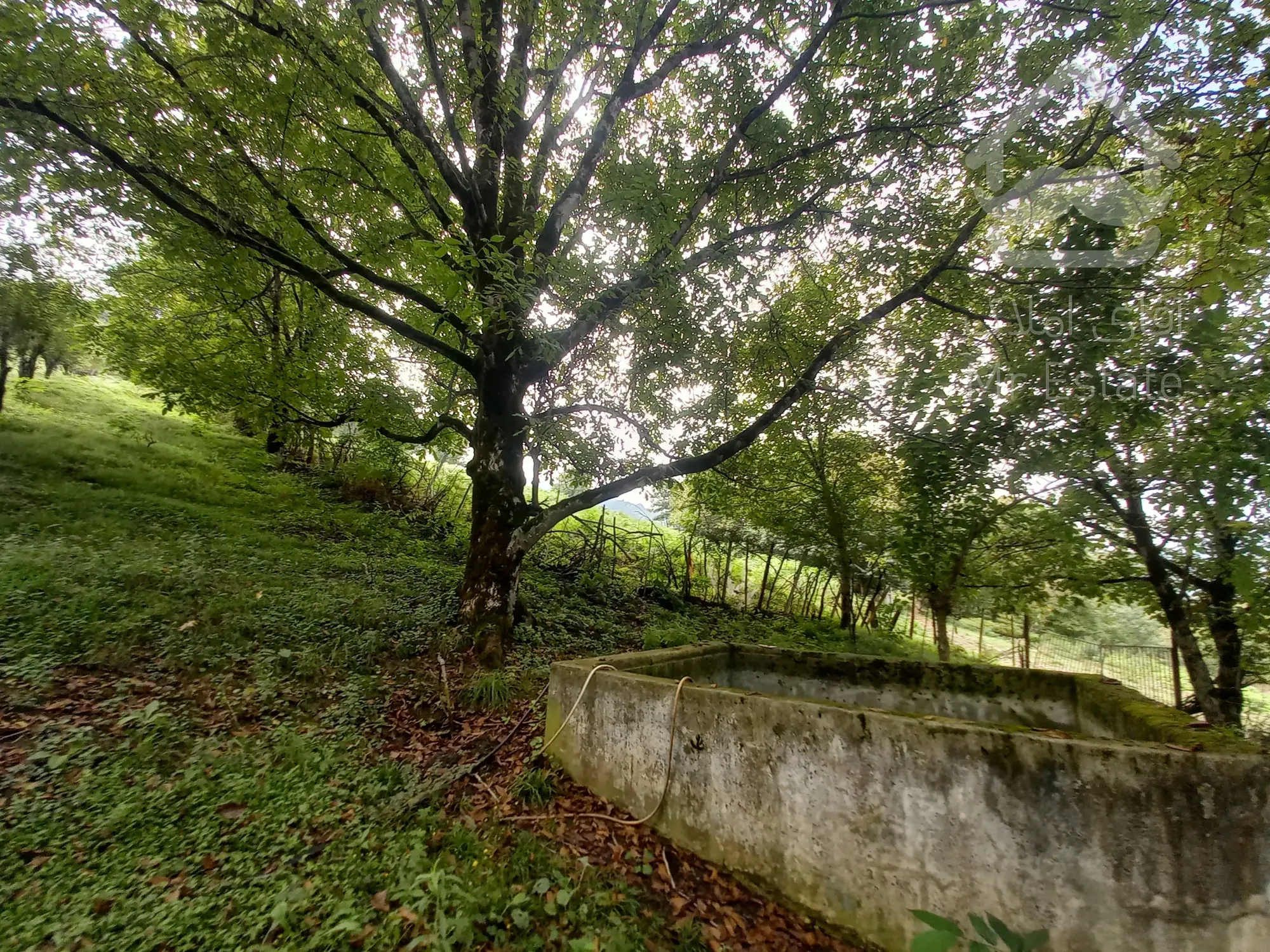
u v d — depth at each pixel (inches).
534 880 116.1
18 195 235.5
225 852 119.6
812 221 292.8
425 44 238.4
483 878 114.8
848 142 287.1
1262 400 219.8
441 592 312.3
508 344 250.7
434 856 123.3
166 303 423.8
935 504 283.6
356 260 291.1
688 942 103.4
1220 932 84.9
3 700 159.6
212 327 376.5
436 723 190.7
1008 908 94.6
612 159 289.7
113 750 148.6
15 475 339.6
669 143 311.0
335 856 120.6
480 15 265.3
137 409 684.1
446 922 96.3
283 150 243.3
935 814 102.0
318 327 350.0
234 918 102.0
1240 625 286.4
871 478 381.4
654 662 169.5
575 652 282.5
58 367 860.0
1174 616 304.5
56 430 458.9
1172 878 87.7
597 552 467.5
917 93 269.3
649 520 485.1
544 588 386.6
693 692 133.8
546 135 295.0
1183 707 328.5
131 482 385.1
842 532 387.2
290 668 207.8
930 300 275.0
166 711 168.9
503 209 298.5
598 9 248.7
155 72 247.3
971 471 267.3
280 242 270.7
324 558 334.3
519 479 270.5
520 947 97.7
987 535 325.7
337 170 268.8
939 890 99.9
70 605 208.7
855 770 110.3
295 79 218.1
